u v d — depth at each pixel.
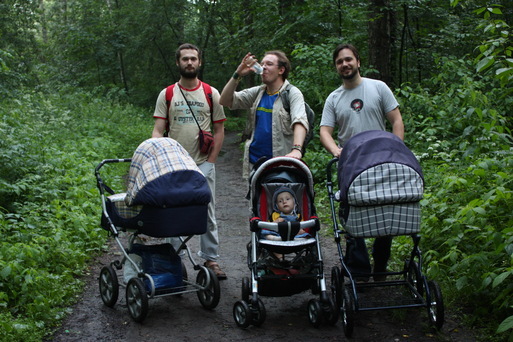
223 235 7.03
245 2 21.22
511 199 4.37
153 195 3.98
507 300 3.58
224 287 5.00
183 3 27.56
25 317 4.07
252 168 4.65
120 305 4.52
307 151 10.38
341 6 13.31
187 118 5.02
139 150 4.27
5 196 6.95
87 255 5.71
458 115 7.48
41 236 5.39
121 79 31.25
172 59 30.00
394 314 4.09
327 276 5.20
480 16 12.80
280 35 13.18
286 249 3.97
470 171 5.12
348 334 3.78
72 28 28.02
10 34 20.48
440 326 3.74
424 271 4.77
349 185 3.70
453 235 4.70
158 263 4.33
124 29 29.50
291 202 4.27
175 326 4.07
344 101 4.55
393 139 3.82
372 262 5.40
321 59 10.91
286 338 3.83
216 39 28.22
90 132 14.52
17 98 14.18
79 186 8.02
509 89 4.56
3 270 4.27
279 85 4.73
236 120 26.44
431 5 13.96
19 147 7.56
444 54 12.95
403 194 3.62
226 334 3.92
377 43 11.23
